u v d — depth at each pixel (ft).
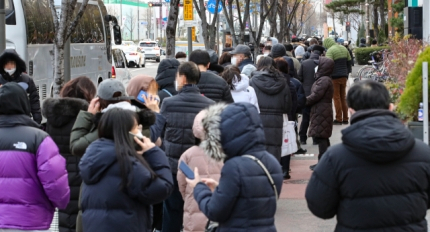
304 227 26.50
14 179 17.08
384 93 13.62
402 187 13.17
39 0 54.85
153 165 16.17
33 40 52.95
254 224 14.10
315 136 36.32
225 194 13.98
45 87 55.67
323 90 35.73
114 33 75.46
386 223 13.20
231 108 14.33
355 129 13.15
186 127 22.49
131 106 18.81
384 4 136.98
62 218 21.58
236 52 37.73
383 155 12.87
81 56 65.46
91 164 15.56
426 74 22.63
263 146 14.51
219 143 14.25
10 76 32.37
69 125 21.17
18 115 17.46
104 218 15.57
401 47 46.47
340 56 55.01
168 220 22.93
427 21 59.00
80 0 64.28
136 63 176.24
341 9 167.73
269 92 30.27
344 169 13.28
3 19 33.35
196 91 22.88
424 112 22.76
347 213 13.37
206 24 65.77
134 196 15.61
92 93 22.56
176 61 26.84
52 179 17.10
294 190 33.06
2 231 17.02
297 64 49.73
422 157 13.37
